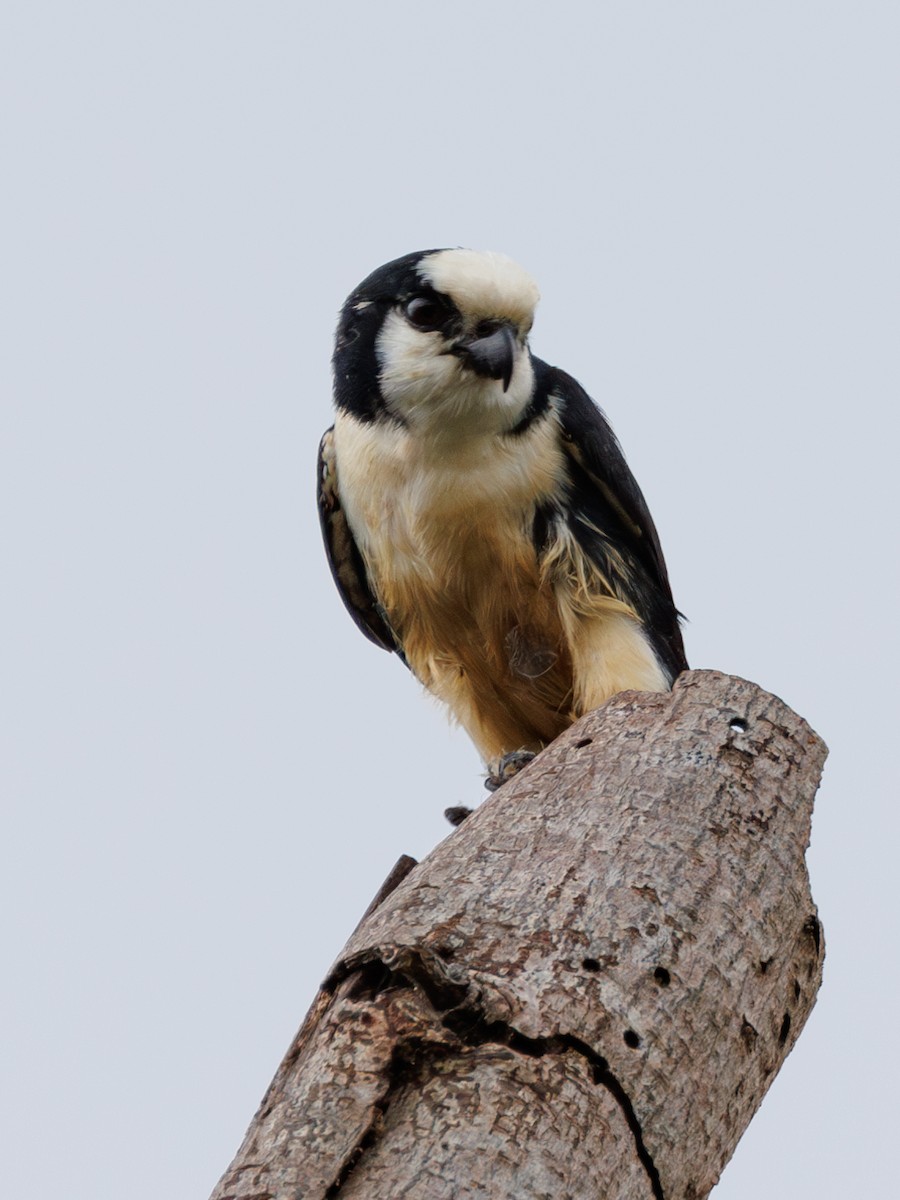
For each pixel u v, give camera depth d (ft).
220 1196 21.33
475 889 25.20
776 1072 26.27
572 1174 21.50
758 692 29.37
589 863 25.58
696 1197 24.03
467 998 22.97
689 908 25.14
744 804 27.25
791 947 26.45
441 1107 21.65
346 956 23.98
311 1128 21.61
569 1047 22.91
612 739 28.78
